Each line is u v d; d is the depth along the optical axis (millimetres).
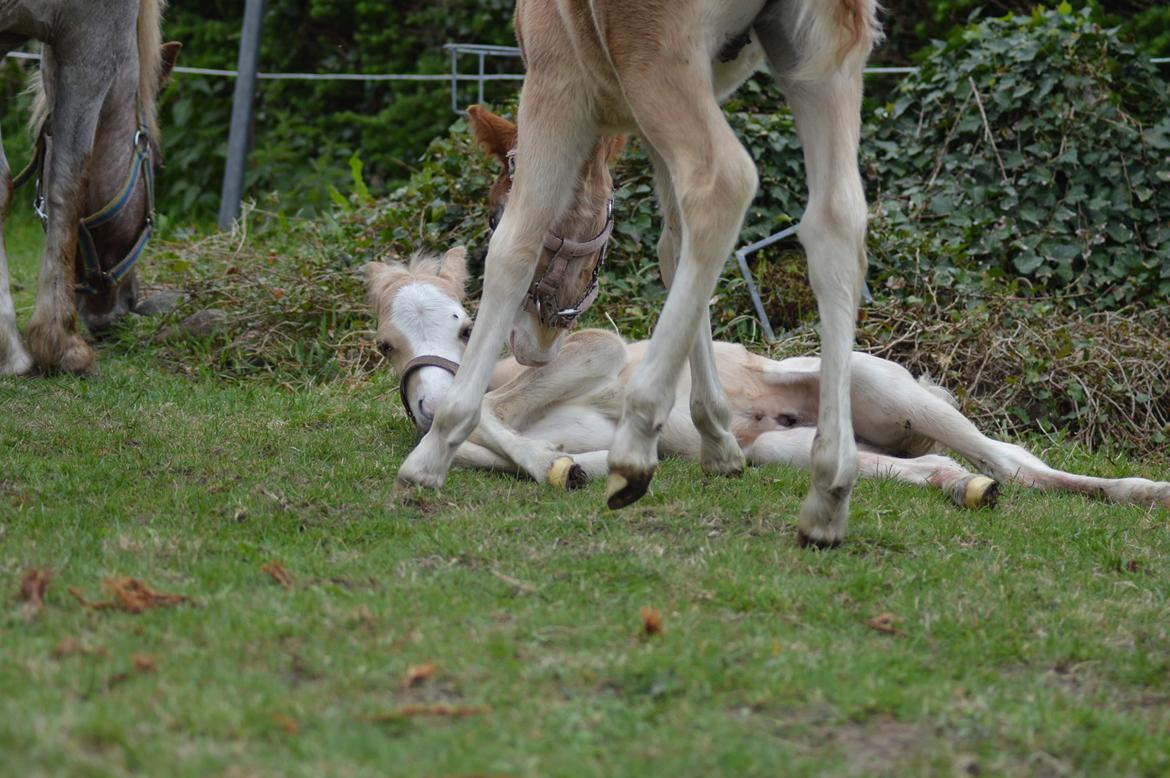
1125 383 6910
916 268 7934
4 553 3758
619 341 5707
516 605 3541
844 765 2674
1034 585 3994
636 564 3908
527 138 4438
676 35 3717
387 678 2967
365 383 7145
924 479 5320
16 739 2473
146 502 4504
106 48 6520
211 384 7012
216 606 3357
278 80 15305
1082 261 8438
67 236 6711
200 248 9719
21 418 5863
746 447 5730
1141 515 4961
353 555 3969
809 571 3967
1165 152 8695
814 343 7422
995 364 7133
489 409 5434
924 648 3412
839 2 3756
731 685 3039
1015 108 8680
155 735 2588
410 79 13836
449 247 8500
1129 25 10930
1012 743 2834
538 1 4324
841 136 3912
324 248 8984
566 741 2711
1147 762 2752
